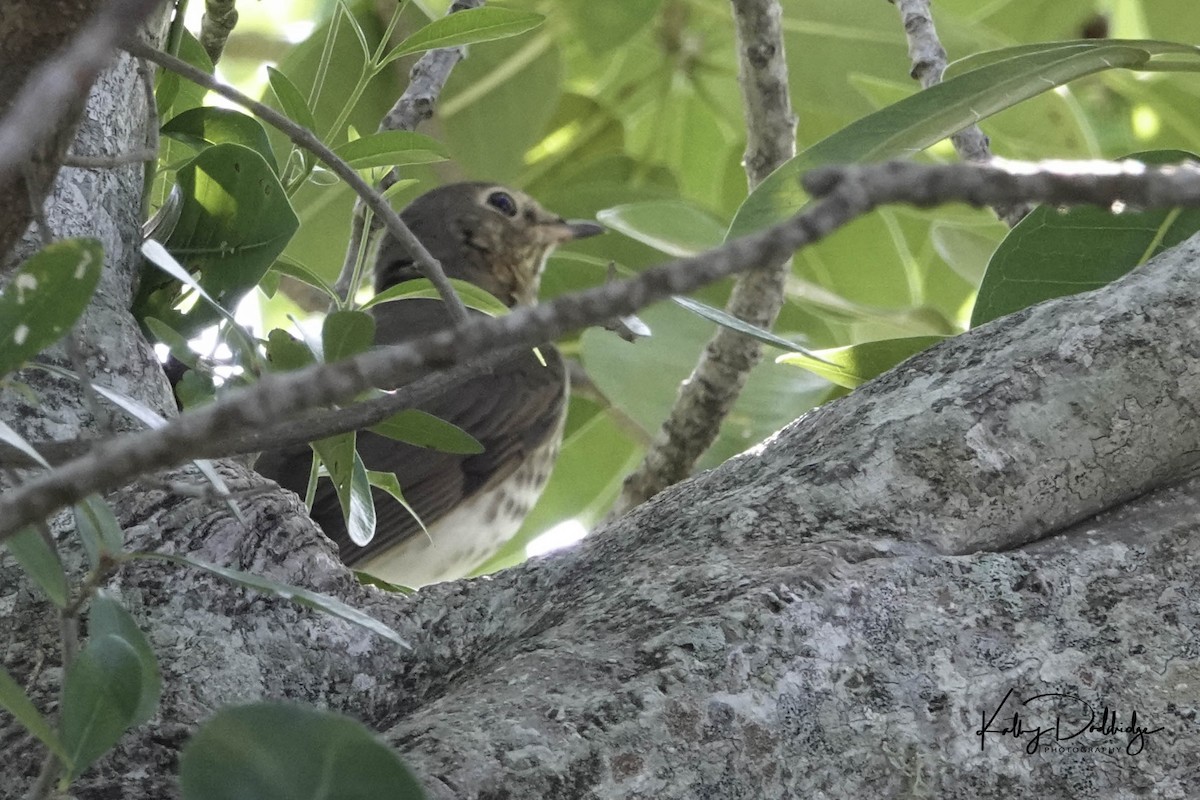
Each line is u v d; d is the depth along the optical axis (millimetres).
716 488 4266
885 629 3607
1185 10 10156
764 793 3348
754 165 7438
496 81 9828
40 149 2645
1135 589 3785
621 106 11180
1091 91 10828
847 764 3422
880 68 9719
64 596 2844
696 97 11336
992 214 8852
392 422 4148
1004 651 3623
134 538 3971
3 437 2705
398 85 9094
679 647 3479
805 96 9898
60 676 3662
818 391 8750
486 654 3977
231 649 3840
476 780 3178
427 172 11156
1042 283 5242
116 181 4863
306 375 1900
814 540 3865
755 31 7156
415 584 9984
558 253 11305
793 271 10305
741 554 3832
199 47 5324
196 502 4078
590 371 8555
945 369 4219
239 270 5023
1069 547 3879
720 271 1825
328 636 3943
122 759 3541
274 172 5023
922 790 3445
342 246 9656
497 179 10141
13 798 3416
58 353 4355
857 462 4004
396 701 3930
